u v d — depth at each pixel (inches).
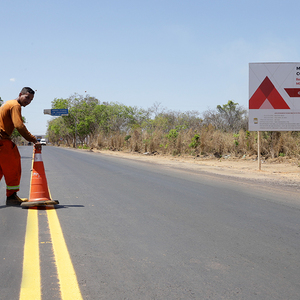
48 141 4749.0
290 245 145.9
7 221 177.9
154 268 116.8
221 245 144.2
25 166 565.3
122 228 169.0
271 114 499.5
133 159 786.8
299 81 497.0
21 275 108.7
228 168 542.6
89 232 160.4
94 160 720.3
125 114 2696.9
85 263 120.3
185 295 96.5
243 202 245.6
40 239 147.7
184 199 253.4
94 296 94.8
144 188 307.4
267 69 497.7
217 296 96.3
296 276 112.3
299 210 220.2
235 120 1448.1
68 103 2741.1
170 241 148.5
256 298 95.7
